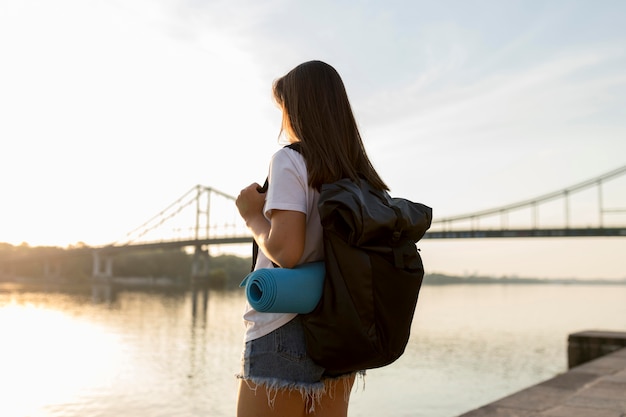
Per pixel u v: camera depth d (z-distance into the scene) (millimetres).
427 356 23141
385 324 1353
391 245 1388
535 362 21719
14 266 122875
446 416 12031
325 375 1461
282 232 1378
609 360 6605
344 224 1342
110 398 14836
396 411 12492
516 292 143875
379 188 1591
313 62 1579
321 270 1415
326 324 1342
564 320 44500
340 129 1527
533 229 70938
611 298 101250
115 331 32781
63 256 117625
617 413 4172
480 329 35625
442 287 184375
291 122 1544
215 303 64688
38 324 36375
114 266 133875
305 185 1424
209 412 13289
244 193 1516
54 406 13906
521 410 4270
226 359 22281
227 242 87062
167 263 140125
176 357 22812
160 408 13688
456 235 72250
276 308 1322
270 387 1396
